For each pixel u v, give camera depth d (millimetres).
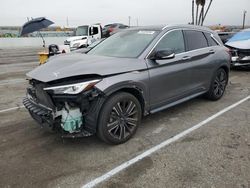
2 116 5340
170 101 4789
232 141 4035
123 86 3803
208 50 5613
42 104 3814
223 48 6137
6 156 3725
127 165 3436
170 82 4652
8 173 3314
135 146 3938
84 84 3471
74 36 19812
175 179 3113
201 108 5602
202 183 3025
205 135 4266
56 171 3338
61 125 3598
